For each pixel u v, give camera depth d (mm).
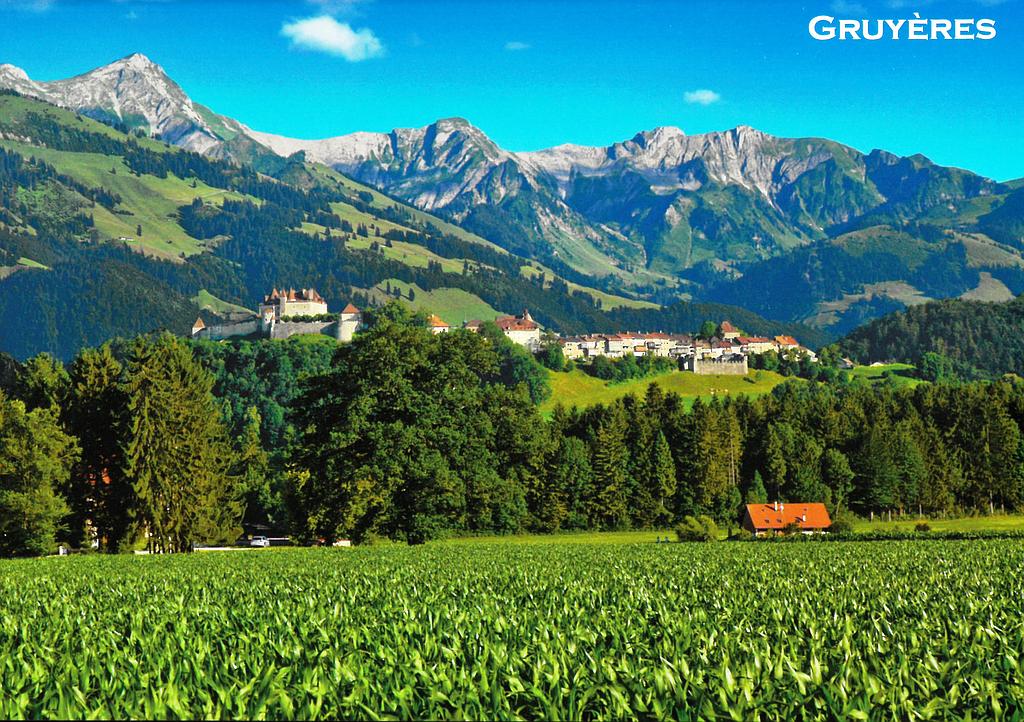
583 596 28484
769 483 149000
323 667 16578
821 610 24000
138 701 14469
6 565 50125
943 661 17109
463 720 13797
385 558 51344
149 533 80875
